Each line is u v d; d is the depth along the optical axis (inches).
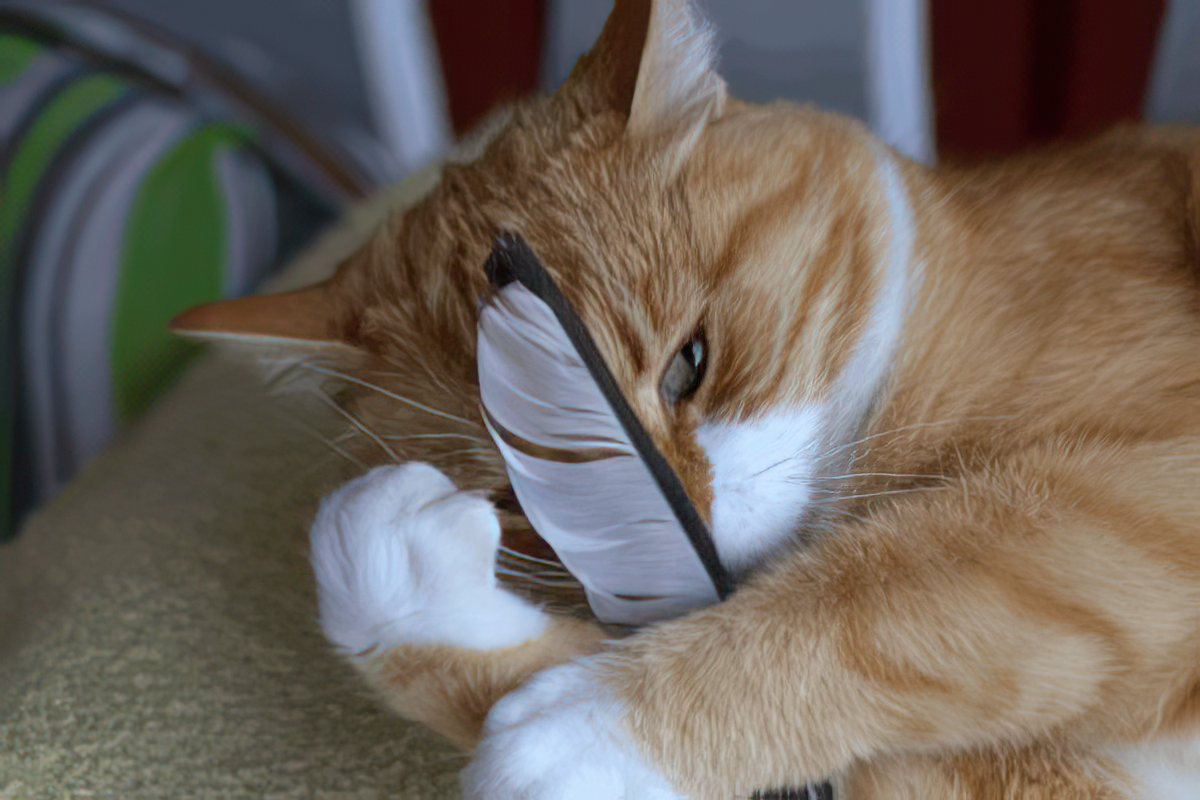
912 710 17.1
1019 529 17.6
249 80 33.4
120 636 20.1
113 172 29.4
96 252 28.5
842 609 17.4
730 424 18.6
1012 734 17.3
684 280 18.5
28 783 18.5
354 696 19.1
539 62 34.9
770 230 18.9
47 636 20.3
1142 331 18.8
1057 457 18.1
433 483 17.7
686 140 19.0
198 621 20.2
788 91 34.3
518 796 16.8
